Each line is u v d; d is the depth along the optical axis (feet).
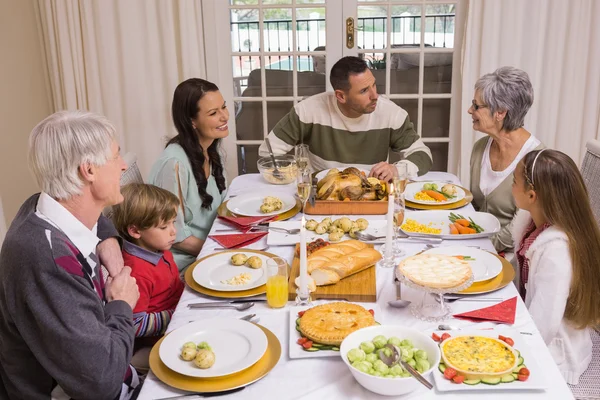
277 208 7.51
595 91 11.70
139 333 5.82
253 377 4.27
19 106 12.75
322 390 4.18
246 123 13.05
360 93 8.66
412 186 8.11
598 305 5.61
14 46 12.37
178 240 7.48
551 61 11.62
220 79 12.57
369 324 4.71
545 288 5.54
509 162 7.75
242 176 9.05
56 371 4.27
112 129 4.66
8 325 4.39
